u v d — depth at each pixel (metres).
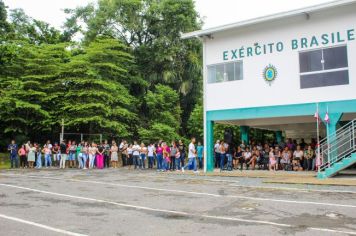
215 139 31.05
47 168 24.52
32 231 6.74
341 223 7.22
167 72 37.06
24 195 11.16
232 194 11.16
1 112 28.31
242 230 6.76
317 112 16.61
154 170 22.09
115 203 9.73
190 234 6.51
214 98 20.44
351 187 12.25
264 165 21.17
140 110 37.59
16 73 30.52
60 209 8.88
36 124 30.09
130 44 38.69
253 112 19.14
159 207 9.14
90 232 6.68
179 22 36.62
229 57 20.06
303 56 18.02
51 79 30.31
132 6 36.62
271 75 18.70
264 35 19.05
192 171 20.45
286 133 28.81
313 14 17.59
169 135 32.84
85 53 34.00
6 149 31.44
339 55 17.05
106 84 29.34
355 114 18.48
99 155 24.86
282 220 7.55
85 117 28.88
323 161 17.05
